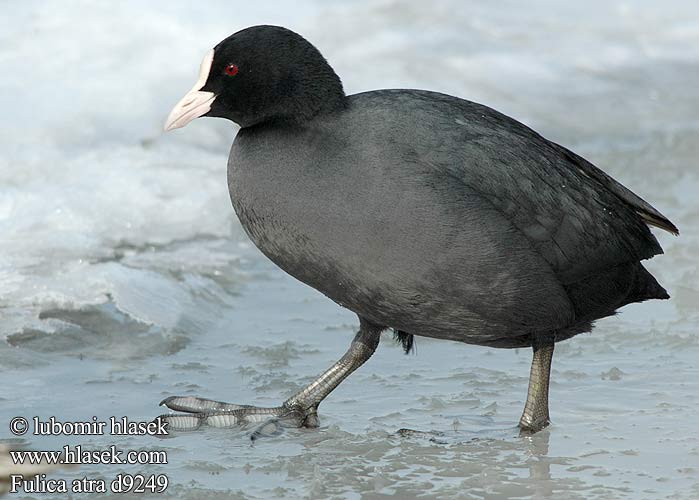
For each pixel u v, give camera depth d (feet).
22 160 50.24
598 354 38.17
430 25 69.97
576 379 36.11
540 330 32.09
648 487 28.71
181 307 40.93
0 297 39.55
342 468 29.89
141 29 62.59
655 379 36.09
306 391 33.42
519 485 28.89
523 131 32.68
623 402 34.37
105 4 64.44
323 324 41.04
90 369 36.04
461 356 38.58
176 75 59.41
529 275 30.94
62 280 41.11
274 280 45.27
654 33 74.64
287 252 30.96
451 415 33.76
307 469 29.73
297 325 40.83
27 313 38.93
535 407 32.42
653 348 38.65
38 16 63.10
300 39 31.42
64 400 33.63
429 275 30.17
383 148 30.17
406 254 29.91
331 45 65.77
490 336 32.22
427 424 33.09
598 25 74.74
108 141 53.98
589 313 33.17
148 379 35.55
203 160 53.88
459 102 32.55
